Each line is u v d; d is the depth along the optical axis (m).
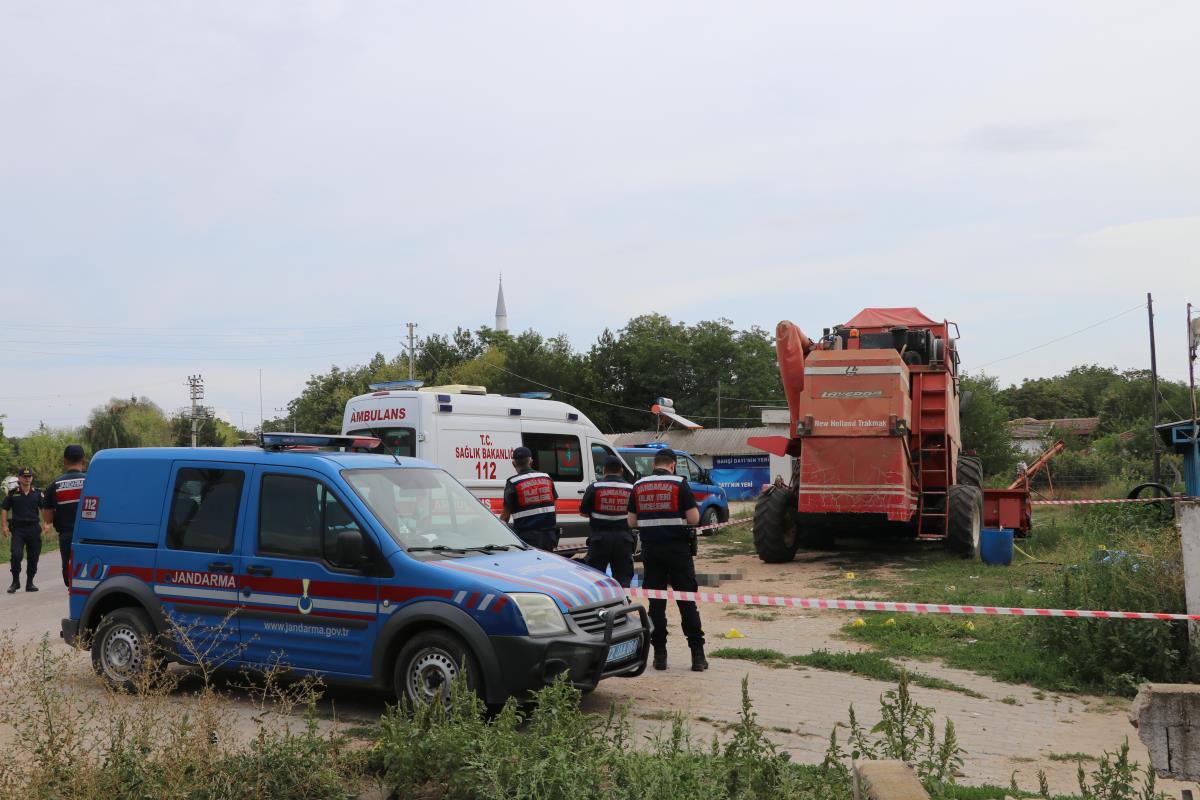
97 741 4.81
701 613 11.35
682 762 4.65
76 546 7.96
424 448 12.84
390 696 7.21
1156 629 7.84
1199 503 7.88
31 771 4.45
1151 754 4.54
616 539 9.59
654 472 8.55
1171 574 8.46
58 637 10.16
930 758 5.14
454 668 6.43
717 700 7.33
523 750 4.71
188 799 4.39
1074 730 6.70
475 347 84.56
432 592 6.54
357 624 6.76
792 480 17.19
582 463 15.11
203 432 84.38
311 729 5.08
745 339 80.06
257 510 7.29
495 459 13.66
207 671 6.04
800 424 15.12
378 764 5.08
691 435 50.25
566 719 5.09
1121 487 28.34
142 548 7.67
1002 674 8.04
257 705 7.06
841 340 16.81
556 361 73.69
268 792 4.60
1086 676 7.97
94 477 8.04
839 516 15.94
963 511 15.68
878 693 7.56
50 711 4.90
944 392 16.11
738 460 48.41
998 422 44.12
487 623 6.37
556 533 10.04
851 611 11.16
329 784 4.66
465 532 7.44
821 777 4.75
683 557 8.39
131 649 7.59
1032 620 8.95
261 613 7.11
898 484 14.78
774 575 14.70
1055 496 33.56
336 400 77.50
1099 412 70.69
